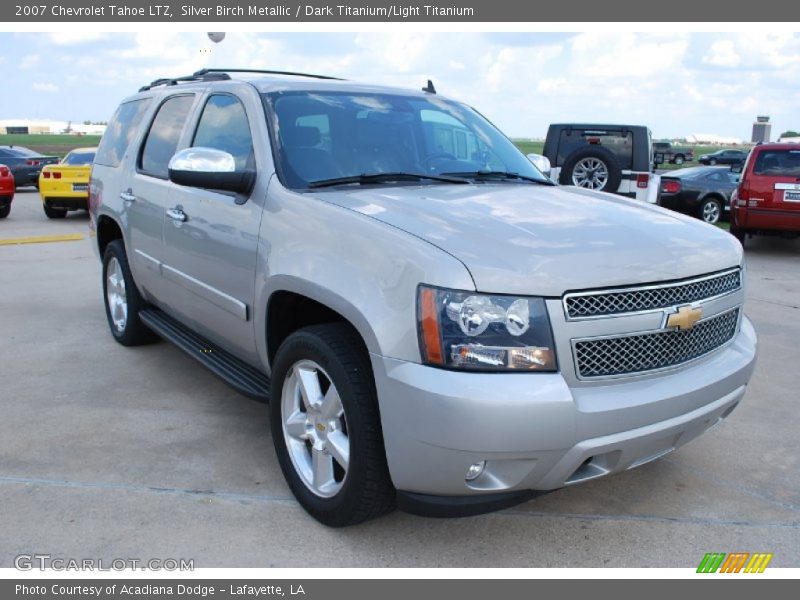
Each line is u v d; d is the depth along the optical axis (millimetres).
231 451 3822
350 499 2855
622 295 2658
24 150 24359
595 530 3127
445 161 3969
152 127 4965
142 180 4777
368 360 2830
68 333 6020
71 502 3260
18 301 7211
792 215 11242
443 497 2643
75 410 4348
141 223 4746
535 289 2523
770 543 3045
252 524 3111
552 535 3082
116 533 3021
